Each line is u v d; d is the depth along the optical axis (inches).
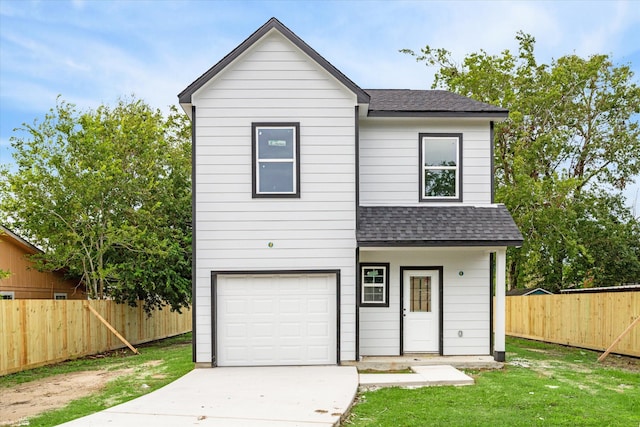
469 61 940.6
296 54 464.4
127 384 399.9
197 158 458.9
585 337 608.7
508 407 304.2
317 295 460.4
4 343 474.9
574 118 984.3
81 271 744.3
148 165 764.6
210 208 457.4
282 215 458.9
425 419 279.1
